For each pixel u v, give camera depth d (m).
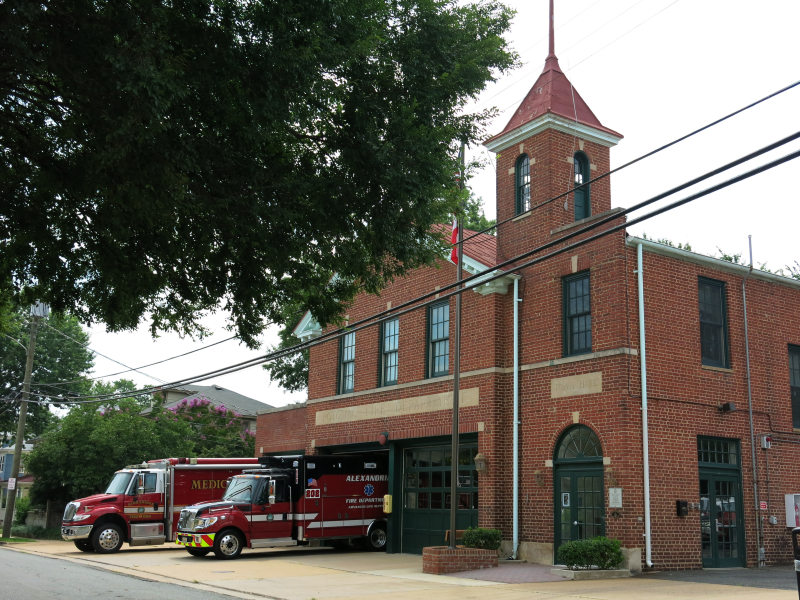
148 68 8.73
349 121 11.50
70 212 11.23
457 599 13.70
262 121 10.41
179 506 26.23
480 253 23.72
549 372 20.36
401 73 12.09
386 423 25.14
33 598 13.81
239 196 10.86
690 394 19.77
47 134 10.95
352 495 24.81
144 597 14.12
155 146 9.38
